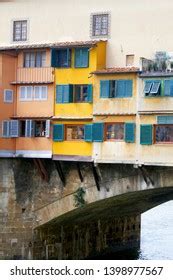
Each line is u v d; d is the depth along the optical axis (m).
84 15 42.75
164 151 39.00
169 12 40.62
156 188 40.44
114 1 42.00
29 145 42.75
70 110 41.72
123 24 41.75
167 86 38.88
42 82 42.47
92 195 42.22
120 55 41.69
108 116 40.47
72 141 41.66
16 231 43.81
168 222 68.38
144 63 39.62
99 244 50.53
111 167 41.50
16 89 43.38
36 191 43.81
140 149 39.59
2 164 43.75
